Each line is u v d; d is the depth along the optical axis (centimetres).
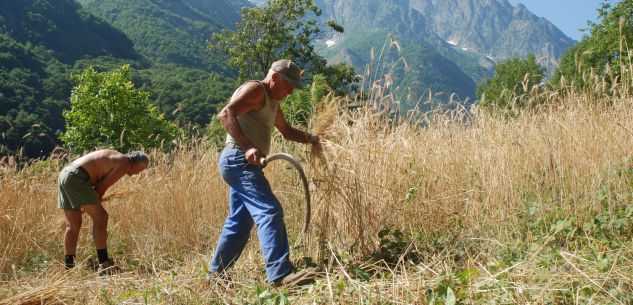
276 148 707
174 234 725
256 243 598
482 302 341
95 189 641
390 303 350
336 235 518
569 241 459
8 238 685
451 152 668
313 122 542
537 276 365
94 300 436
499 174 588
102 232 638
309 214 457
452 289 348
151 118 3828
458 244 498
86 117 3694
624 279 346
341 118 555
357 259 490
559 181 572
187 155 848
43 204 794
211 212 755
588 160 577
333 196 518
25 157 881
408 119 655
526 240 479
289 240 555
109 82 3678
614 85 686
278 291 414
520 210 551
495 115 734
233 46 4725
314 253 502
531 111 718
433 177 602
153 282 467
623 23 683
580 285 349
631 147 595
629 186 530
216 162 809
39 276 602
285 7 4441
